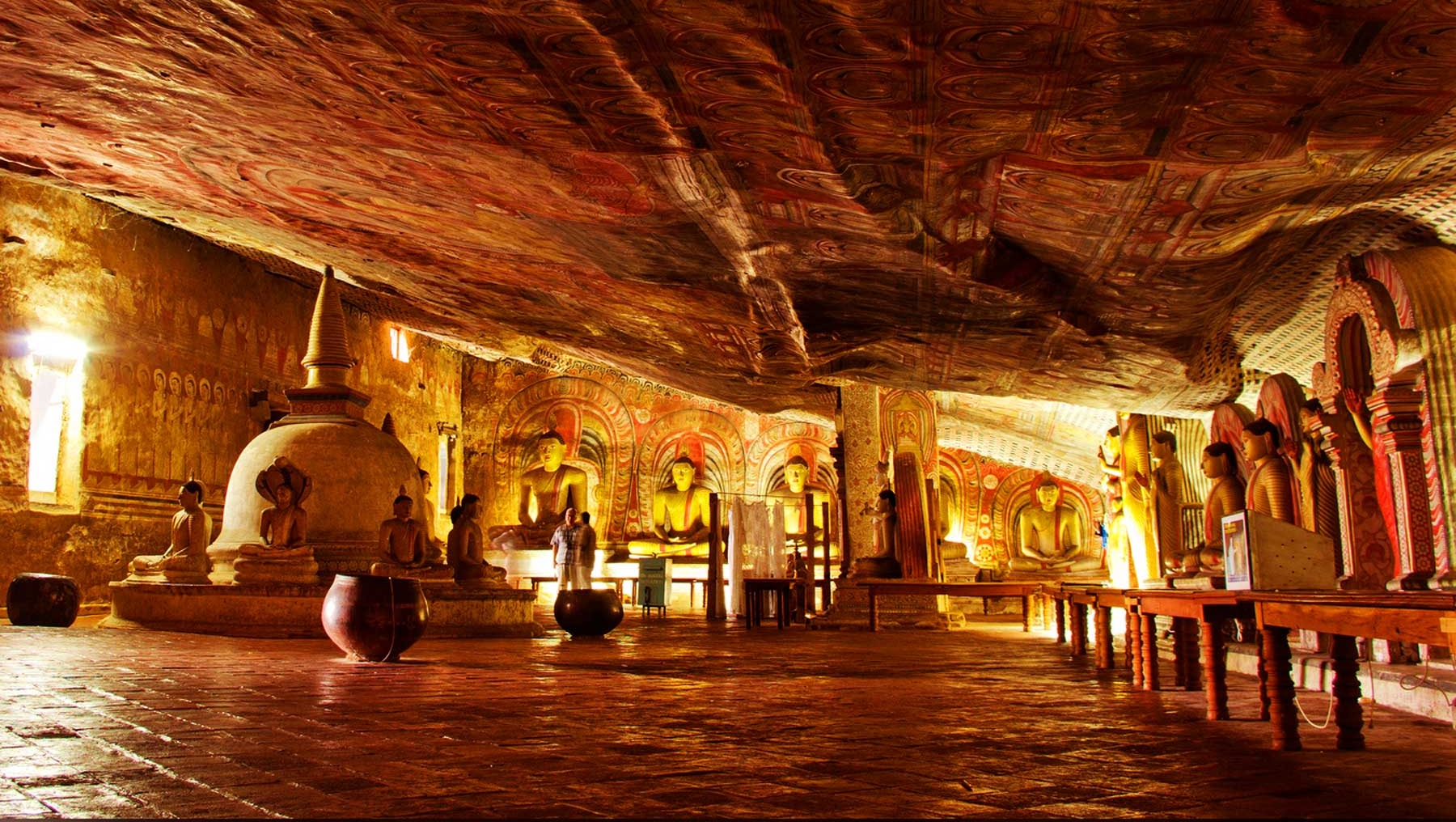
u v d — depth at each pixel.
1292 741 5.11
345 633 10.23
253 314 24.02
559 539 20.44
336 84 6.99
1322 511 8.66
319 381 17.73
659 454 32.62
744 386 17.91
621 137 7.00
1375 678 7.15
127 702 6.76
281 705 6.73
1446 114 5.30
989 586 16.73
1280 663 5.19
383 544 15.42
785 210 7.96
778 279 9.95
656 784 4.16
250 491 16.62
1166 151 5.94
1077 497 28.88
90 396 19.47
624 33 5.45
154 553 20.64
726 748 5.11
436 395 31.75
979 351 11.68
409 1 5.43
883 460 19.17
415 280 14.12
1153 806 3.82
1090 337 10.06
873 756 4.89
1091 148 6.01
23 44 7.42
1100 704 7.04
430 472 31.20
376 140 8.11
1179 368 10.69
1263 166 6.04
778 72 5.59
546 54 5.85
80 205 19.48
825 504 21.02
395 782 4.18
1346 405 7.91
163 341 21.23
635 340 15.04
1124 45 4.83
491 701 7.03
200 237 22.22
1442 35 4.48
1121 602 8.99
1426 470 6.91
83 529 19.16
